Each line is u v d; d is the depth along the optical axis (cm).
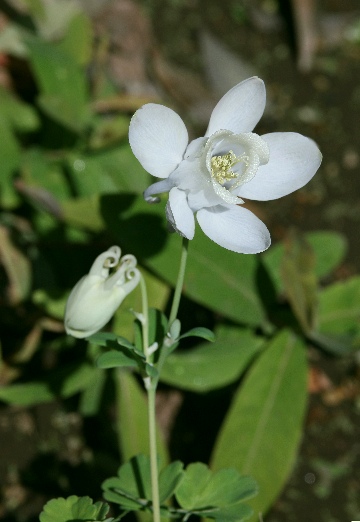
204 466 34
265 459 43
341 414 50
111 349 35
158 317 34
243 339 47
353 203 58
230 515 33
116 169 49
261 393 44
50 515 32
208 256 45
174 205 32
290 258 44
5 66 56
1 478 47
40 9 53
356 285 48
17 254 47
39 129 51
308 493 47
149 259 43
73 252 49
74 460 47
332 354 50
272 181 32
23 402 44
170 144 32
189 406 49
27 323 48
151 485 34
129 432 43
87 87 55
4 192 48
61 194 48
